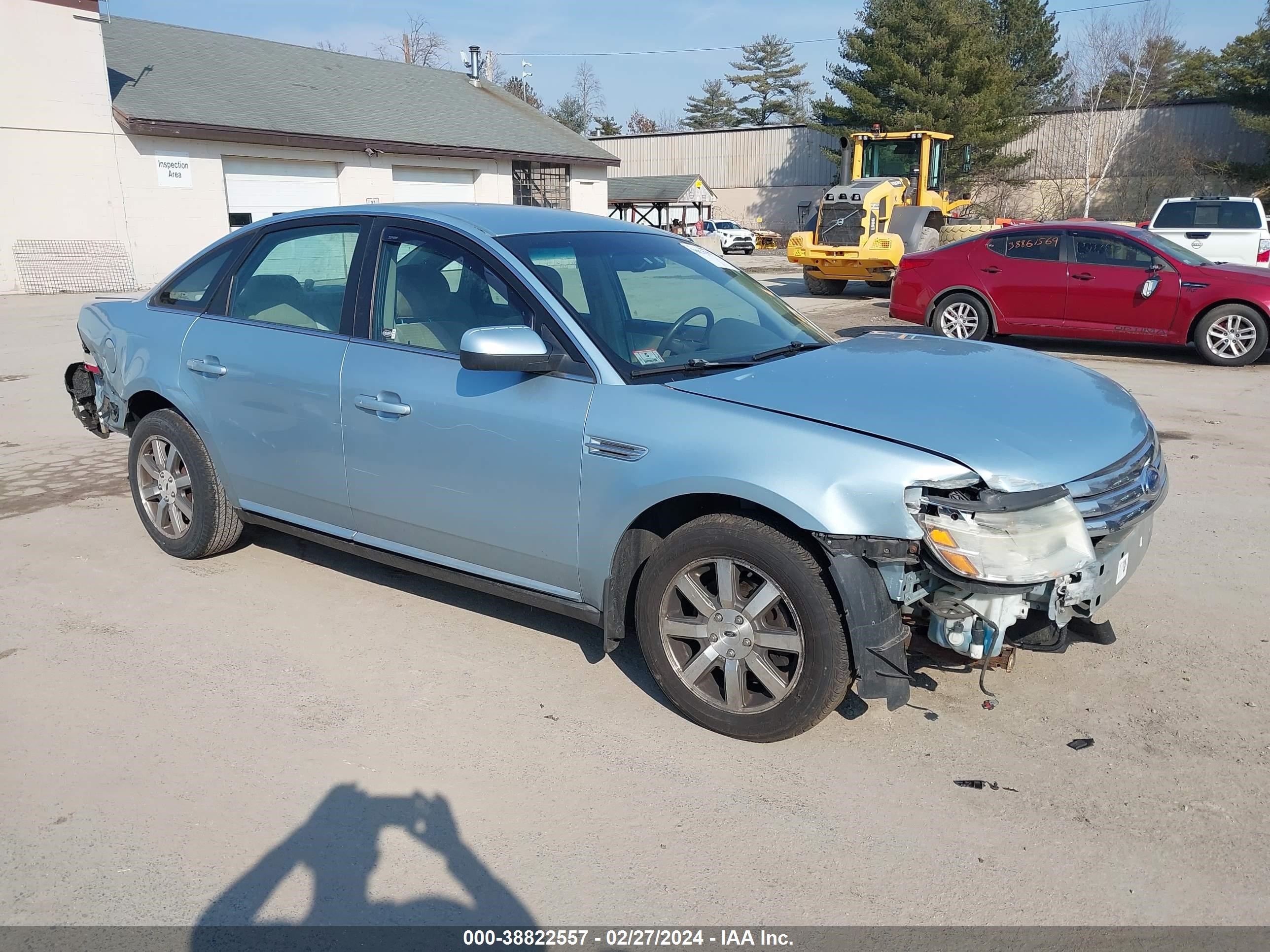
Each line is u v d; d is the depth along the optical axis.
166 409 4.89
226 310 4.65
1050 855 2.72
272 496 4.48
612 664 3.88
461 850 2.76
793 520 2.96
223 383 4.49
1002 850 2.74
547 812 2.93
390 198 25.50
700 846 2.77
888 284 19.47
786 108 87.88
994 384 3.46
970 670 3.78
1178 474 6.38
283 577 4.80
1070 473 3.00
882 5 43.69
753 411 3.17
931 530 2.84
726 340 3.88
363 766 3.17
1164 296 10.41
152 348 4.82
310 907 2.54
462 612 4.38
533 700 3.60
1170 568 4.77
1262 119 36.03
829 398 3.23
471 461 3.67
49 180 19.36
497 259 3.73
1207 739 3.28
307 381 4.14
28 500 5.99
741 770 3.14
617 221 4.52
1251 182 37.59
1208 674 3.73
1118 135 42.00
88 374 5.60
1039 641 3.21
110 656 3.94
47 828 2.86
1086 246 10.86
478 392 3.64
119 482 6.38
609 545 3.38
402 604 4.46
